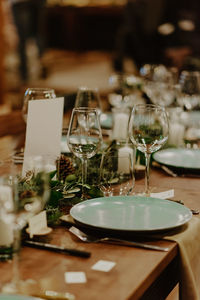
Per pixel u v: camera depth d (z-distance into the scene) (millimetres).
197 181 1585
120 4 10156
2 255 960
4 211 908
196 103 2482
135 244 1039
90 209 1196
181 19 4945
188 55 4891
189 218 1135
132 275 907
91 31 11242
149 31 5031
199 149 1842
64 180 1357
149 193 1387
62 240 1070
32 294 827
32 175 1095
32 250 1016
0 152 1872
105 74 8711
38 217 1076
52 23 11141
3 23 5230
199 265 1148
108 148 1573
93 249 1026
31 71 7879
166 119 1364
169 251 1016
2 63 5305
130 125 1372
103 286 863
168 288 1206
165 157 1770
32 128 1374
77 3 10438
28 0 7074
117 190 1359
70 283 873
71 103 2824
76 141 1308
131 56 5281
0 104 5359
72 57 10828
